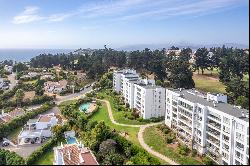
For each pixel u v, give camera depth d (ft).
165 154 406.00
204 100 450.30
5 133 511.40
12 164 374.02
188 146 430.61
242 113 366.43
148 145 438.40
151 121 552.41
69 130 503.20
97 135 433.89
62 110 622.54
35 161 398.01
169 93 512.63
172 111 501.15
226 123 372.58
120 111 633.20
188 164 373.61
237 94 597.11
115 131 482.28
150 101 561.43
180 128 471.21
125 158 396.37
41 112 640.58
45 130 504.84
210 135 402.72
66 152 363.35
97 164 332.19
